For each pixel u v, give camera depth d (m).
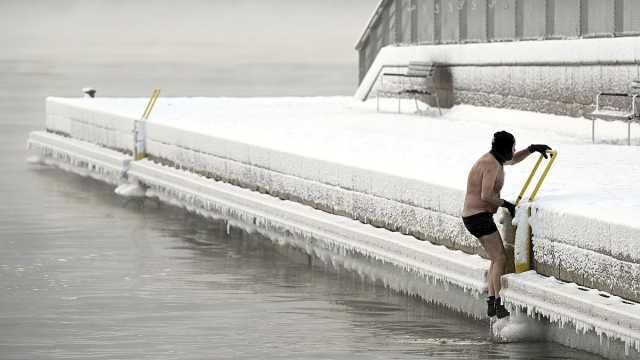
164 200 59.53
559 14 63.16
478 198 32.06
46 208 58.28
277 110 73.88
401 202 38.25
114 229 51.94
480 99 67.19
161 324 34.62
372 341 32.53
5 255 45.78
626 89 55.44
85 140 73.00
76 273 42.28
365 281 40.12
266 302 37.44
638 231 27.66
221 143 53.19
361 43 85.31
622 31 58.50
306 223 43.19
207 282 40.62
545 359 29.97
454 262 34.12
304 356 31.12
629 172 39.53
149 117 66.12
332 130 57.22
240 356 31.16
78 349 31.94
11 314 35.94
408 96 74.50
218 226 52.78
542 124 59.94
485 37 69.75
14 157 81.25
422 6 76.88
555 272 30.78
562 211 30.41
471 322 34.41
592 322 28.39
